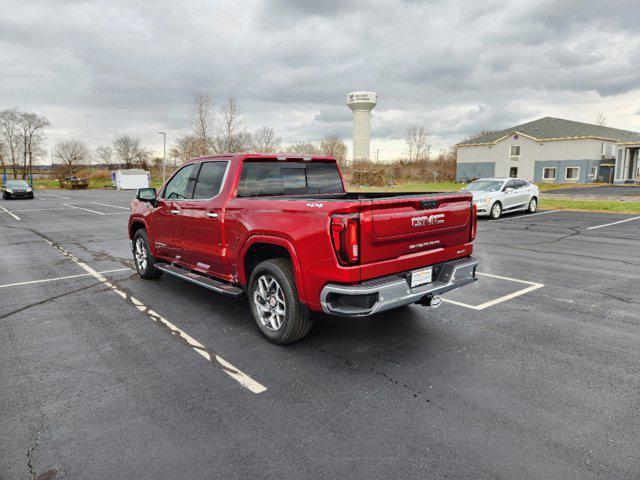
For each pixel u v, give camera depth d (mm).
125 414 2977
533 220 14992
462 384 3354
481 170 47844
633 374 3500
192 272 5453
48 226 14430
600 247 9570
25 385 3402
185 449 2590
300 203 3637
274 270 3920
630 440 2627
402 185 43219
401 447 2584
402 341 4211
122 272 7371
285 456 2514
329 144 65375
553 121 46844
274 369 3641
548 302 5469
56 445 2639
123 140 97312
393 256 3600
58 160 93125
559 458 2463
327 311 3496
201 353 3979
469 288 6164
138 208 6570
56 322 4844
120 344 4207
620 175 37781
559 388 3279
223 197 4562
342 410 2998
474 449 2555
